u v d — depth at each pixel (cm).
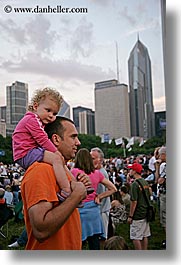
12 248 123
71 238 77
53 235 75
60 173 78
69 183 76
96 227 126
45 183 72
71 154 89
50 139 89
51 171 75
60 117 91
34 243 76
